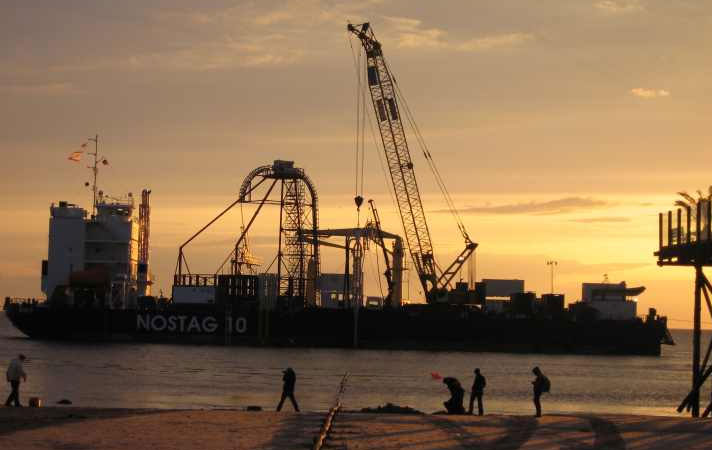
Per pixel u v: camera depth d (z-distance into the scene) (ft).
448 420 177.78
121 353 554.46
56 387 339.77
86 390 332.19
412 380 418.10
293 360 536.42
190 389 346.33
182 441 144.36
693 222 209.97
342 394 342.23
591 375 501.15
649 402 359.46
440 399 336.29
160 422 165.17
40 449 134.82
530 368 533.14
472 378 438.81
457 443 148.66
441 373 468.34
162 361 497.46
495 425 171.94
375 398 332.19
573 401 354.33
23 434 148.05
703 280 208.03
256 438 148.56
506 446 146.82
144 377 394.32
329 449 138.92
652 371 550.36
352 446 142.41
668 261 224.74
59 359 492.13
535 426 171.32
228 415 177.37
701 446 149.59
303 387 369.09
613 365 599.16
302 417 177.47
